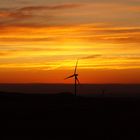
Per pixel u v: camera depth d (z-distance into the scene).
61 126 79.00
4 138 65.31
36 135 68.81
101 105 127.56
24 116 94.00
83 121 86.62
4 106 121.44
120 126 79.19
